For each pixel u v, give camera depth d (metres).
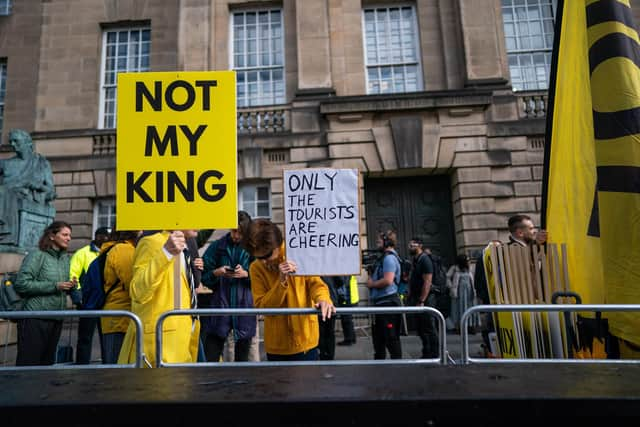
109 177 12.60
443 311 6.96
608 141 3.58
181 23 13.09
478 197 11.29
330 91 12.11
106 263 3.73
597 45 3.74
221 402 1.58
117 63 14.00
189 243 4.32
